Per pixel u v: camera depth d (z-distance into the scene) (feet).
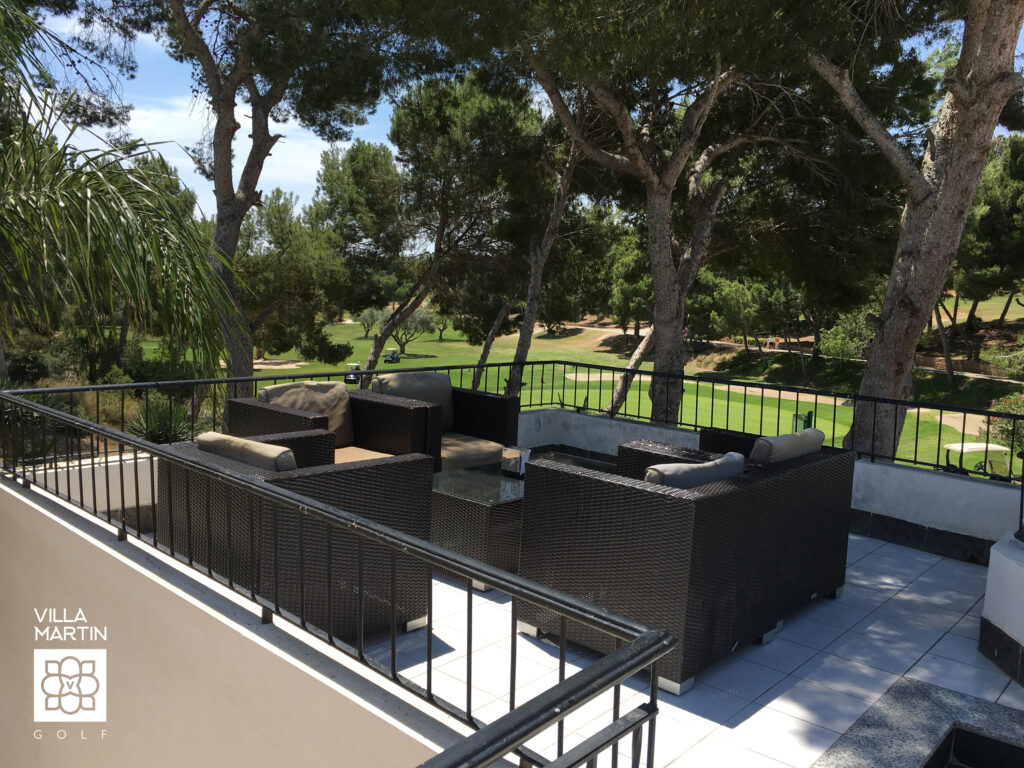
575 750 5.01
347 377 19.92
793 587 12.53
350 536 11.19
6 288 13.76
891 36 23.03
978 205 70.79
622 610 10.88
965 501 16.21
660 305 31.35
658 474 10.80
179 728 10.53
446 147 42.52
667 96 31.96
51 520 12.96
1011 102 28.35
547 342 194.29
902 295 25.32
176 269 13.65
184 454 10.73
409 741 7.52
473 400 19.67
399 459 11.98
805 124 32.14
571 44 20.72
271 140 38.86
